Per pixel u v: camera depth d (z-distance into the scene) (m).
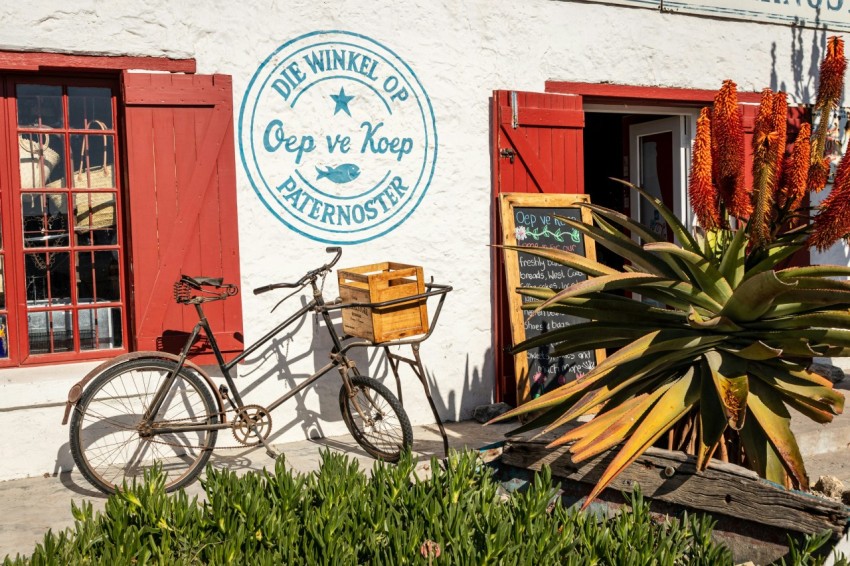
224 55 5.17
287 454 5.10
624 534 2.69
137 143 4.96
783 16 7.11
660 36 6.60
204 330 4.92
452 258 5.91
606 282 3.41
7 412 4.68
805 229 3.51
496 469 3.61
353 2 5.51
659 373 3.56
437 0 5.78
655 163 7.37
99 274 5.15
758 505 2.96
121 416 4.91
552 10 6.18
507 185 6.03
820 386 3.35
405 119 5.72
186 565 2.64
